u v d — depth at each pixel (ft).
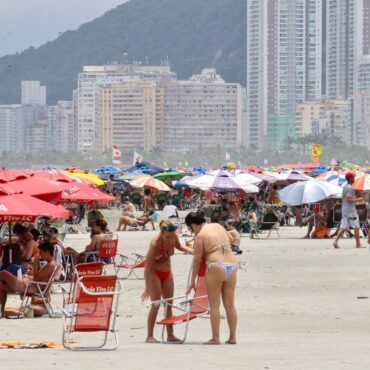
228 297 95.96
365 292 139.85
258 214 284.61
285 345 94.32
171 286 100.07
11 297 139.54
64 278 155.33
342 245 220.23
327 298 134.00
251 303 130.00
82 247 233.55
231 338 96.17
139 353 89.61
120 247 232.94
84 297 94.07
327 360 82.64
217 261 94.94
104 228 162.81
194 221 96.43
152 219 306.35
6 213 127.75
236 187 300.61
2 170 160.97
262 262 185.68
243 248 218.59
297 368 77.82
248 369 77.71
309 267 175.32
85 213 362.12
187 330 102.63
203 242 95.30
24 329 110.22
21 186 155.94
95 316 94.22
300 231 279.90
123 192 534.78
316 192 243.81
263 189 426.92
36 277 122.21
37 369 78.95
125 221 301.22
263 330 107.34
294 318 116.47
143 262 164.35
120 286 96.48
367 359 82.84
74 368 79.46
